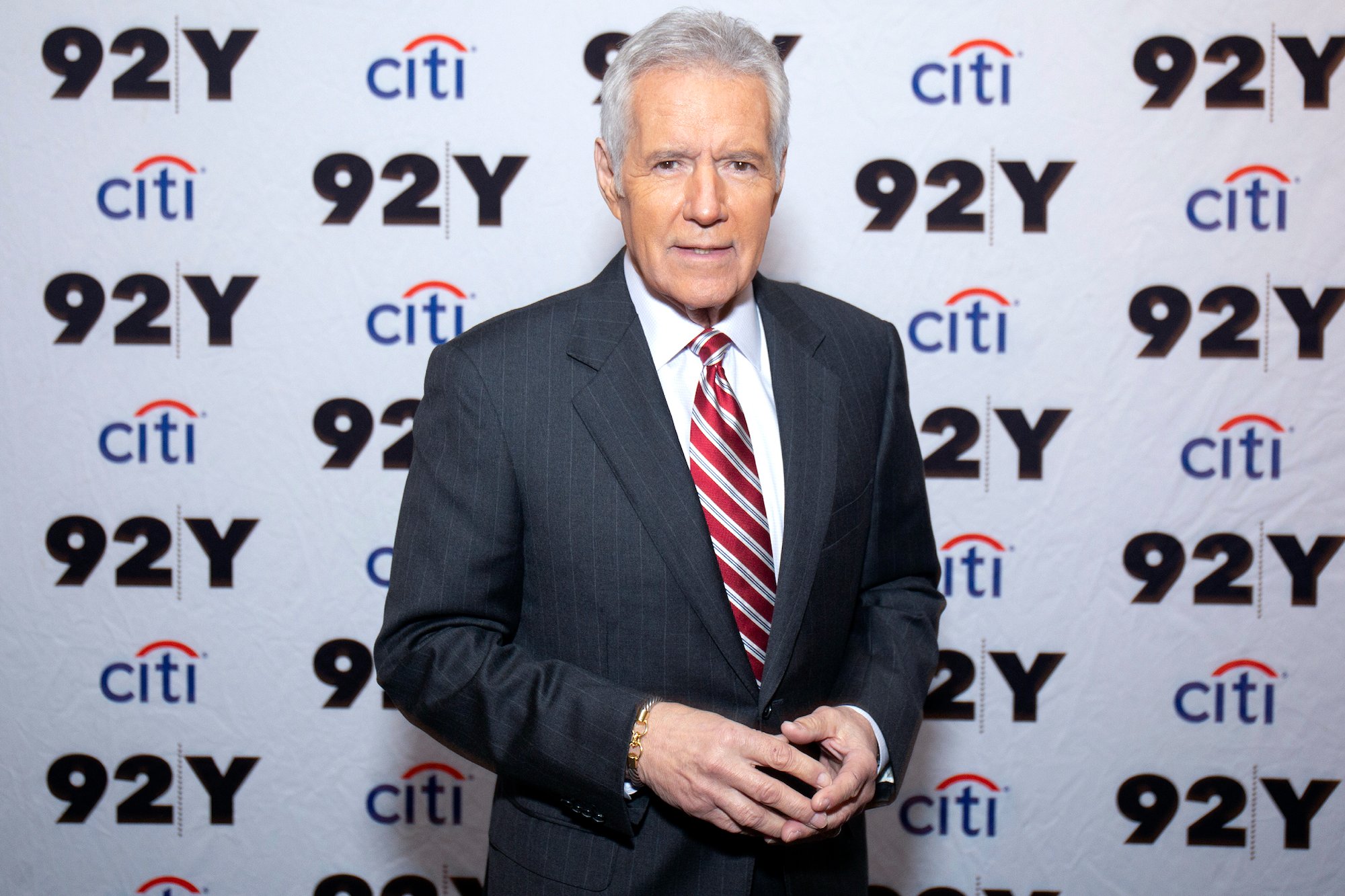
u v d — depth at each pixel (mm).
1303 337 1656
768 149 989
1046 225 1660
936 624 1151
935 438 1684
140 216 1647
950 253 1665
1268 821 1700
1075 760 1705
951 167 1657
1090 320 1666
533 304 1110
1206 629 1689
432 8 1639
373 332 1668
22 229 1642
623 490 982
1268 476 1670
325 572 1687
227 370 1665
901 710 1025
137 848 1703
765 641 987
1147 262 1659
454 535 994
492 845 1085
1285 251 1652
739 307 1088
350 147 1649
